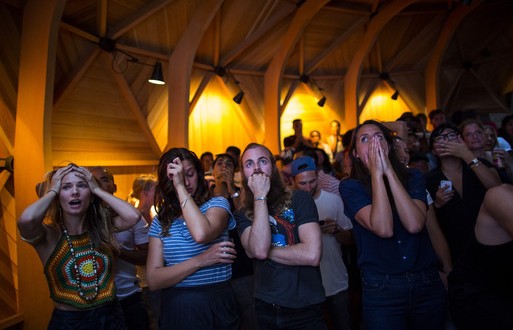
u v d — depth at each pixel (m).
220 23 7.62
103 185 3.39
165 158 2.48
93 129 6.02
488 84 12.56
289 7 8.22
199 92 8.23
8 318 3.74
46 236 2.31
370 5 9.38
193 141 8.27
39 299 3.87
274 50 9.12
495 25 11.52
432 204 2.93
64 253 2.28
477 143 3.70
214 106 8.74
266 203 2.27
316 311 2.28
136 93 6.80
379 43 10.95
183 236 2.38
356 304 3.95
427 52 11.66
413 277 2.22
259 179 2.27
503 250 1.94
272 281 2.29
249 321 3.39
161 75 6.04
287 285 2.25
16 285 3.98
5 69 4.13
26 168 3.99
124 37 6.32
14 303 3.93
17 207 3.98
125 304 2.97
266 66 9.47
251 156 2.44
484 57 12.28
